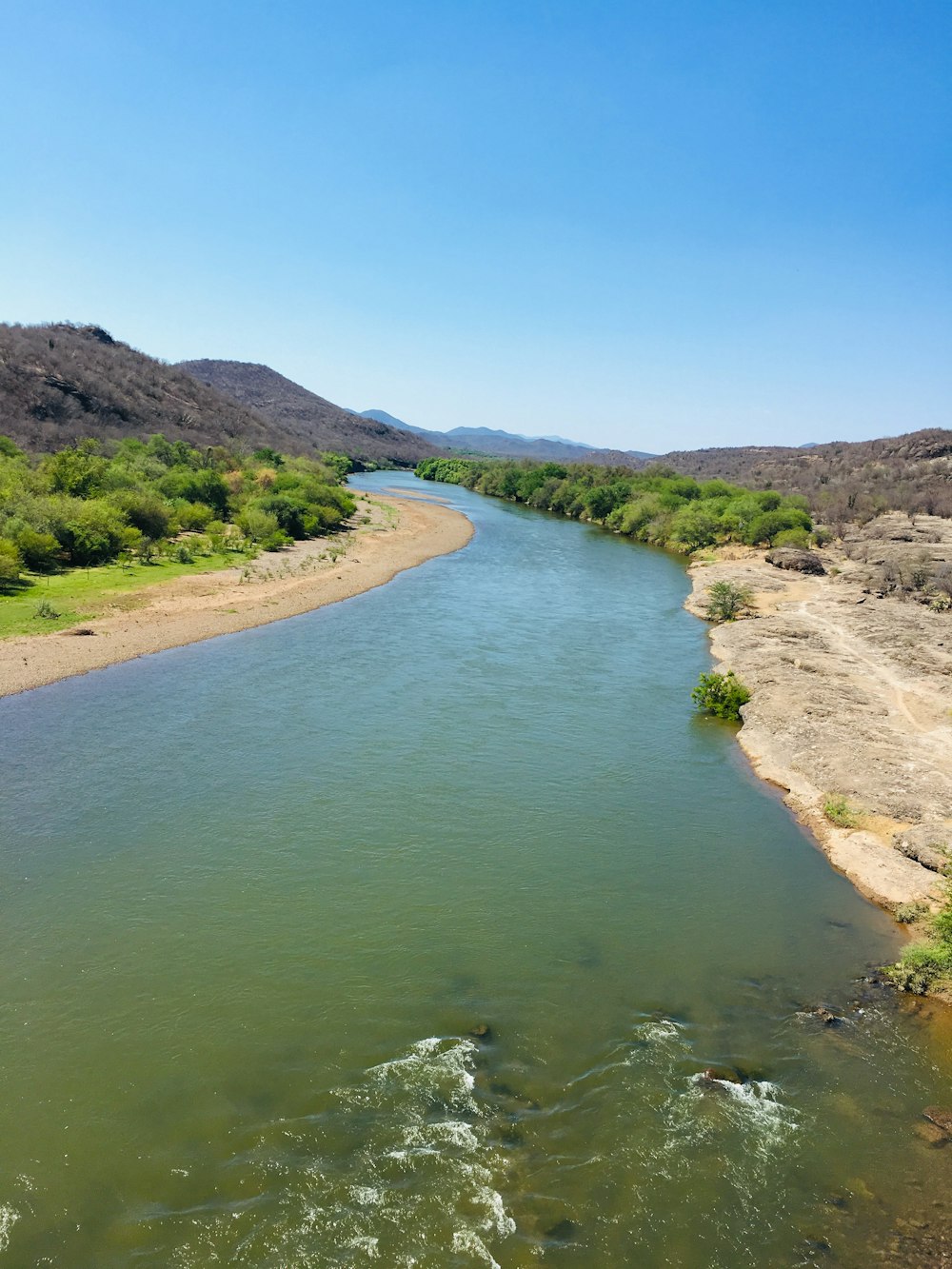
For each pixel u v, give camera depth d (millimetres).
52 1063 13016
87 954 15711
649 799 23781
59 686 30094
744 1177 11547
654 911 18188
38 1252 10070
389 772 24531
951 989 15555
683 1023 14680
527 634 42500
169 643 36281
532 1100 12781
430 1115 12391
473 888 18703
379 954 16219
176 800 22016
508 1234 10562
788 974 16250
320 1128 12062
